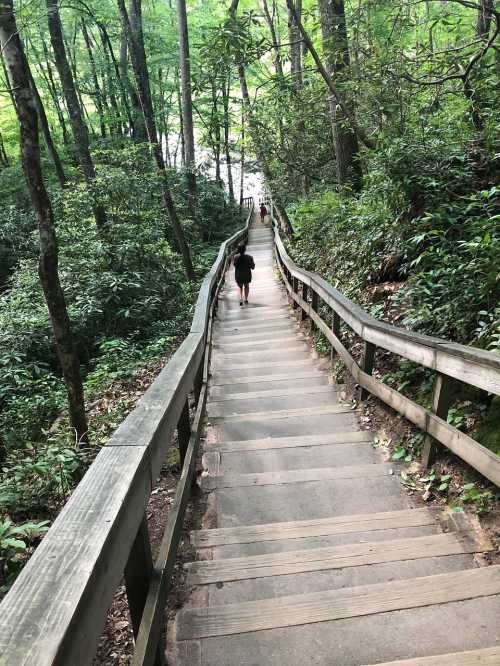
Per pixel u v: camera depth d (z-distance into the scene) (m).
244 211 34.62
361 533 2.53
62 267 9.48
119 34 19.12
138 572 1.48
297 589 2.15
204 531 2.61
